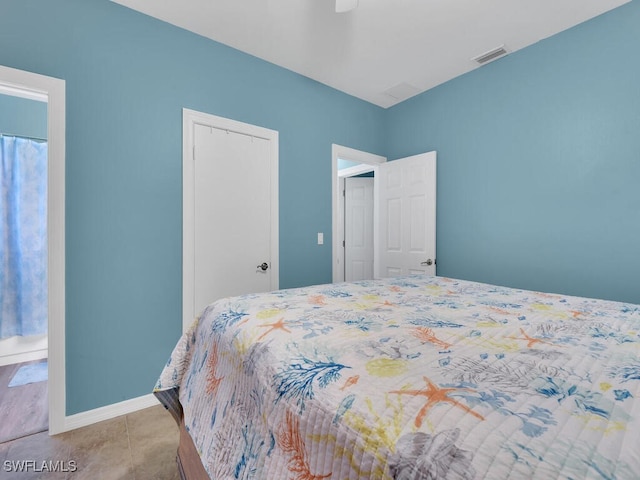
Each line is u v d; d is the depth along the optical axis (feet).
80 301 5.97
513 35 7.41
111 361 6.30
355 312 3.75
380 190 11.52
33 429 5.82
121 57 6.39
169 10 6.58
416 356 2.44
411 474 1.41
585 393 1.88
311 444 1.92
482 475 1.30
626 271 6.45
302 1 6.35
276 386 2.32
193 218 7.33
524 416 1.63
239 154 8.04
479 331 3.08
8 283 8.84
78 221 5.95
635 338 2.92
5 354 8.78
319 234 9.68
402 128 11.01
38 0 5.57
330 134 9.93
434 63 8.61
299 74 9.16
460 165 9.35
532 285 7.87
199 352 3.87
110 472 4.76
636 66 6.28
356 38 7.54
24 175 9.06
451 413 1.67
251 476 2.32
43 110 9.39
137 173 6.60
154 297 6.82
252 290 8.30
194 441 3.40
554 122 7.42
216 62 7.63
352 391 1.97
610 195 6.64
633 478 1.23
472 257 9.10
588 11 6.61
